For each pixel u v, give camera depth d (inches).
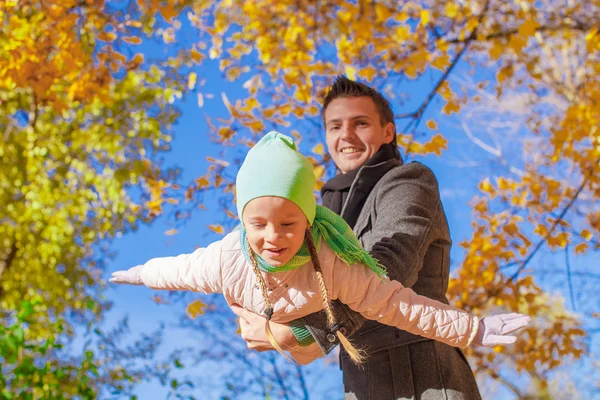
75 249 410.3
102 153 387.5
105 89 244.2
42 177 385.1
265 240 62.4
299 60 228.2
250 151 64.9
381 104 91.9
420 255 75.3
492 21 244.8
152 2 229.1
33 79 226.5
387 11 225.6
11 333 146.7
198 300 217.0
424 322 67.7
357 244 68.3
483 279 261.1
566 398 477.7
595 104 268.1
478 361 288.7
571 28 272.2
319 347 72.4
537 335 273.1
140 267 76.1
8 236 395.9
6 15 222.5
